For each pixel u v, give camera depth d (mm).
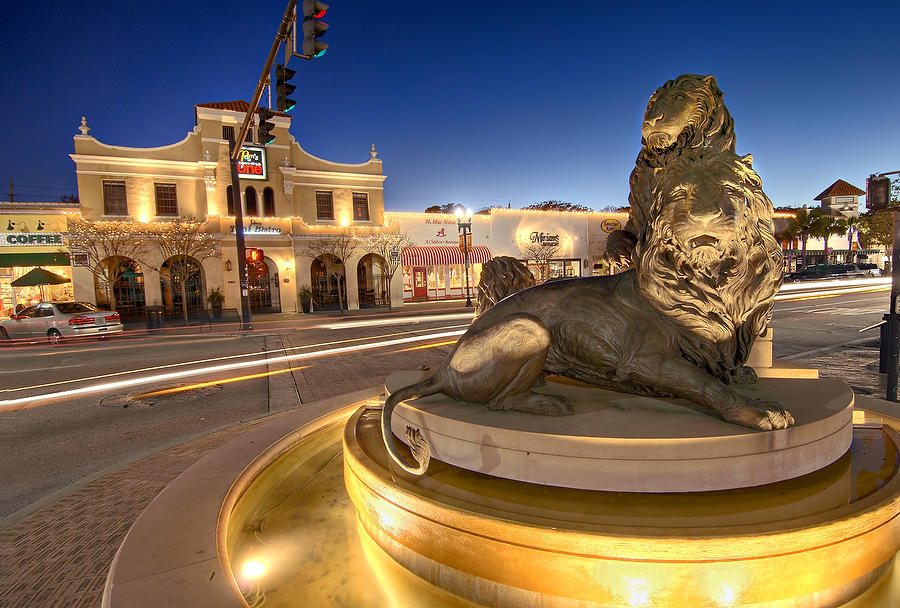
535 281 3357
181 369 11039
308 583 1997
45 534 3070
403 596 1893
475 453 2010
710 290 2035
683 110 2367
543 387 2570
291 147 29891
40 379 10578
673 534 1489
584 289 2354
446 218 34188
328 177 30656
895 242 6023
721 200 1904
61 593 2379
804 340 11719
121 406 7605
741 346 2391
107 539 2941
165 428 6262
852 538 1597
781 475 1841
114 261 24984
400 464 1967
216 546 1855
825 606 1626
